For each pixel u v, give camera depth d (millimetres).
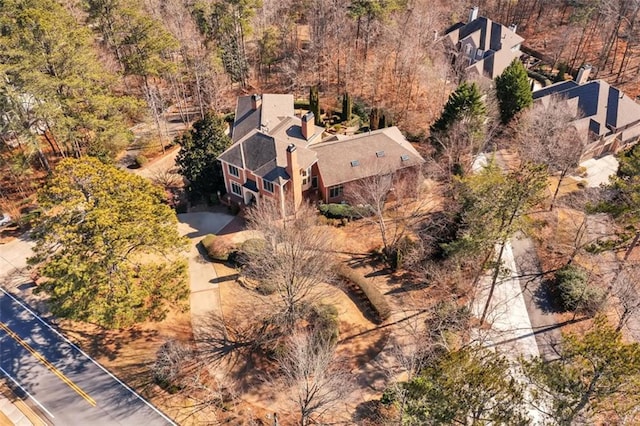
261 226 38656
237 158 49000
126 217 32781
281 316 36156
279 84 77625
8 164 50875
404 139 54594
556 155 45594
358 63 78125
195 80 70875
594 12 80875
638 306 31297
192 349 36594
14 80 44688
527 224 34156
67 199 31938
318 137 54156
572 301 38281
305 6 85938
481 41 78688
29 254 45219
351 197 49812
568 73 80375
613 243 36156
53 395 33500
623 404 21188
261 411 32500
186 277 38438
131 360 35969
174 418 32156
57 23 46188
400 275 42750
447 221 42562
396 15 76500
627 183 36125
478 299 39312
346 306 39906
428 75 63406
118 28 59875
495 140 58250
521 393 22312
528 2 95000
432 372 24359
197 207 52469
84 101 50312
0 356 36219
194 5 76312
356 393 33375
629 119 58375
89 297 32562
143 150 61438
